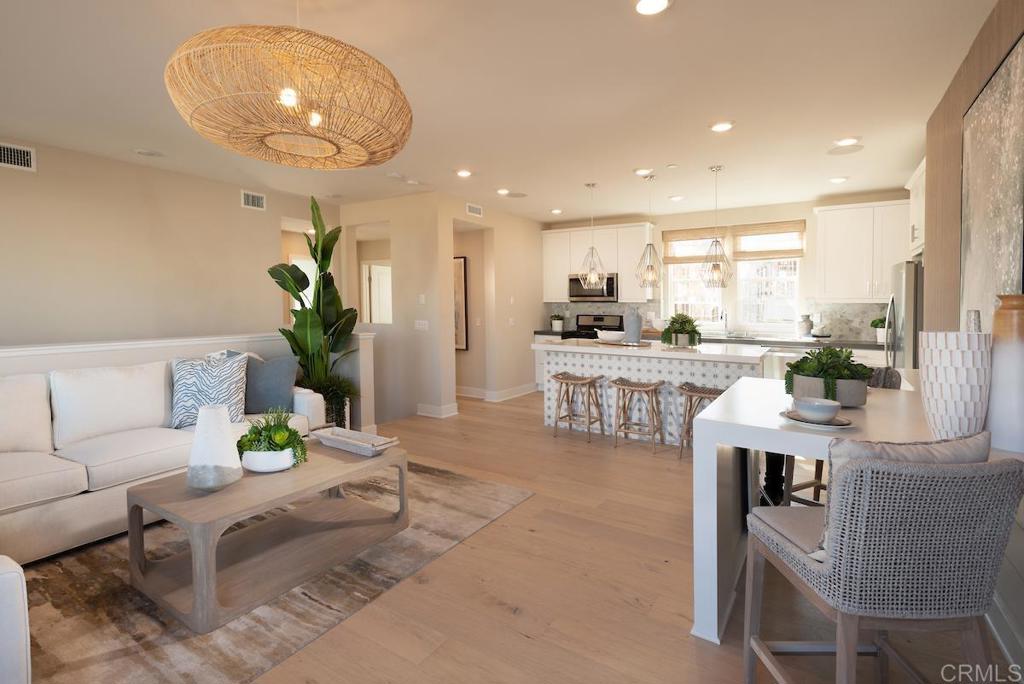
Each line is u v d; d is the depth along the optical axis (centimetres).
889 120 354
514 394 734
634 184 539
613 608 222
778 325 659
